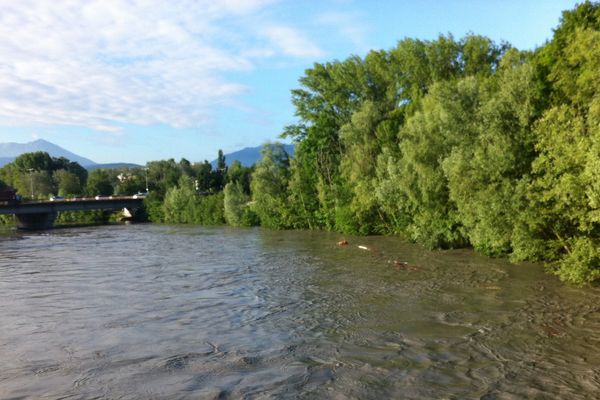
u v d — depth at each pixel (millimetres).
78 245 53688
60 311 20812
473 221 29031
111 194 157125
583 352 13414
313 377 12328
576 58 23406
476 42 47562
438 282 23844
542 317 16953
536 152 24922
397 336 15578
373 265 30234
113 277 29938
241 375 12625
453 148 29281
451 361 13117
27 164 173750
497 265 27453
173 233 67375
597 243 20516
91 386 12195
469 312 18078
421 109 41438
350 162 48531
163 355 14461
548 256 24906
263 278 27609
